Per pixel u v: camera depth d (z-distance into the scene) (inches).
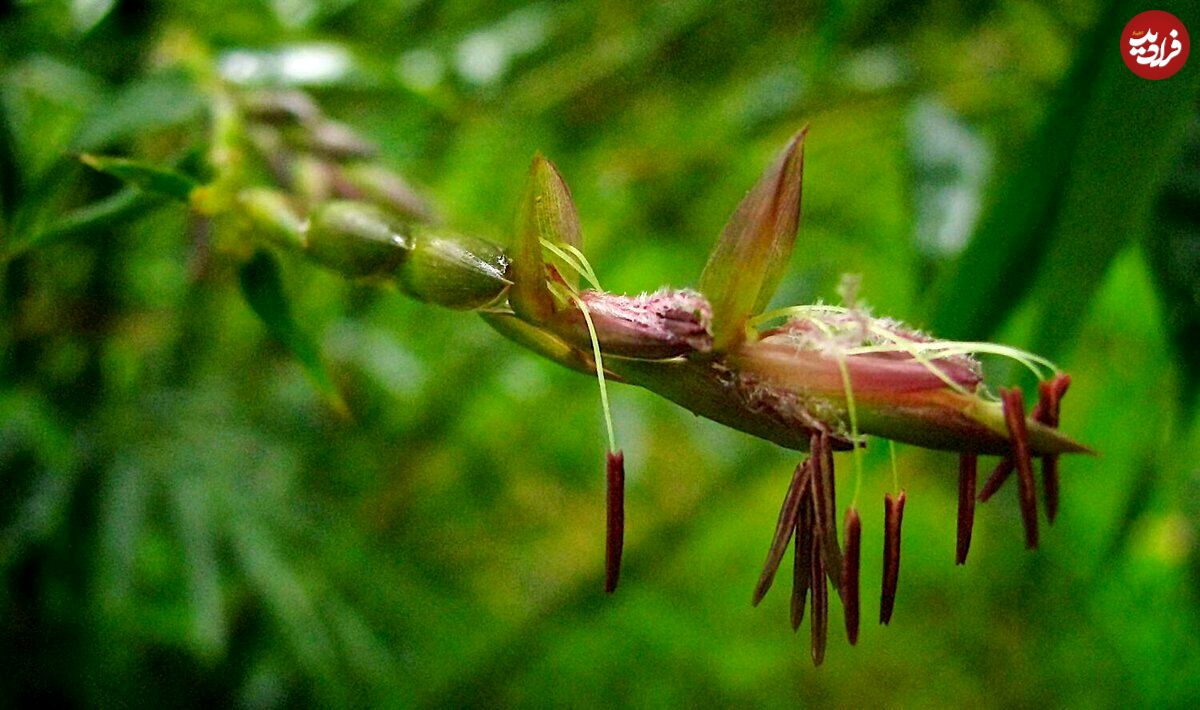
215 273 8.2
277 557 7.8
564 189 4.3
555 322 4.3
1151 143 5.2
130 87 5.7
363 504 11.5
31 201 5.6
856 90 9.0
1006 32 9.2
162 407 8.2
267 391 9.9
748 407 4.2
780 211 4.2
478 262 4.4
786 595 16.1
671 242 11.7
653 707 13.9
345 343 10.1
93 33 6.7
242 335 10.1
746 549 16.4
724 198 11.3
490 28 9.2
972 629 16.2
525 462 13.6
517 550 14.8
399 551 11.1
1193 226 6.0
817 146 10.8
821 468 4.1
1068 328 5.4
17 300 7.3
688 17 9.5
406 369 10.2
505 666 11.9
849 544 4.1
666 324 4.2
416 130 9.3
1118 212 5.2
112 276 8.0
